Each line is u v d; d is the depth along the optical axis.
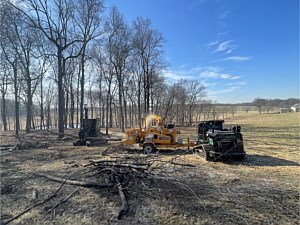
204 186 7.37
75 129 31.81
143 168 7.82
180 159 11.84
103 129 38.06
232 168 9.98
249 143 18.77
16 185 7.76
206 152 11.50
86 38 23.84
